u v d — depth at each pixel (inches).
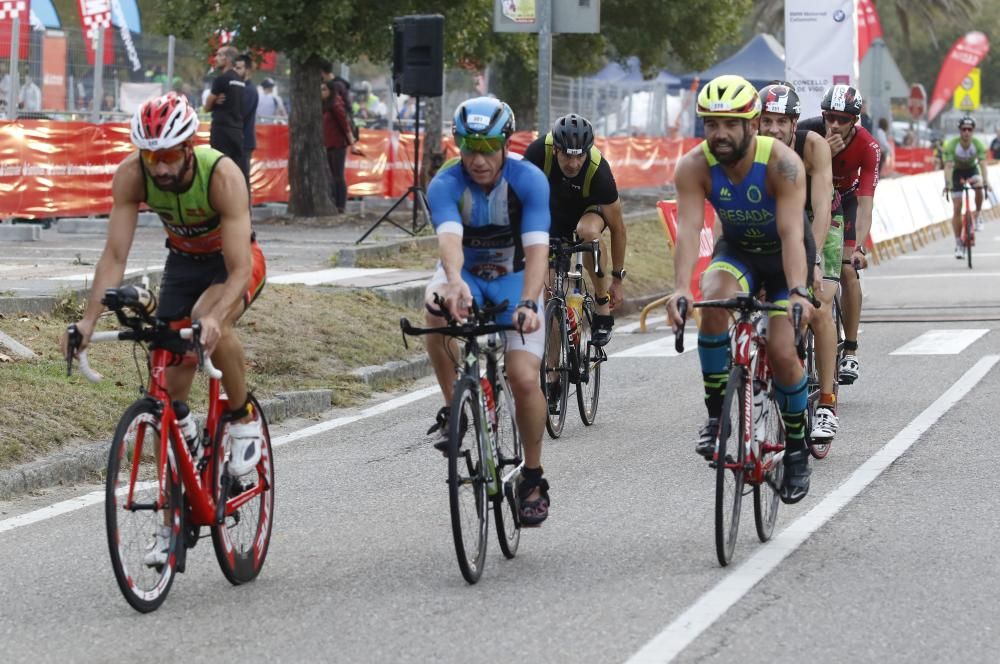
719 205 405.4
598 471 512.1
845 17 1143.6
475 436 374.3
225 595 366.3
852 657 306.7
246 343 700.0
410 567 388.8
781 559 387.9
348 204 1549.0
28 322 668.1
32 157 1129.4
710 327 414.0
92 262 936.9
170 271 382.3
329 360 716.0
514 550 399.2
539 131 1025.5
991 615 334.3
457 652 314.8
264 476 388.5
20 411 526.3
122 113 1258.0
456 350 396.8
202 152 358.6
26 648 324.8
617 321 986.1
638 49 2005.4
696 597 352.2
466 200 381.7
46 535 429.7
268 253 1072.8
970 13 3646.7
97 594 367.9
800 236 395.5
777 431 419.5
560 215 582.6
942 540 403.9
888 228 1473.9
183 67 1349.7
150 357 359.9
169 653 319.3
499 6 1020.5
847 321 634.8
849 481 483.2
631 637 321.7
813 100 1162.0
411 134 1624.0
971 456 518.3
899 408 619.2
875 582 363.6
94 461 515.5
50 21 1487.5
